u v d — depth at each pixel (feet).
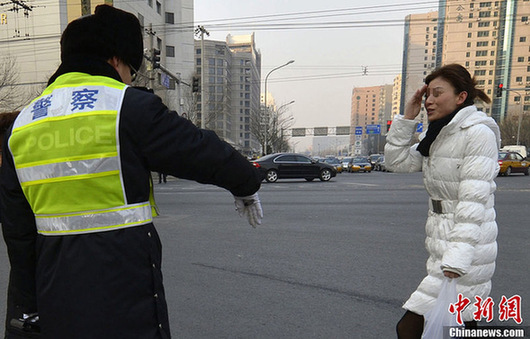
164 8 123.24
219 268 13.60
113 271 3.38
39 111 3.60
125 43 4.10
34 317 3.90
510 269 13.20
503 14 258.57
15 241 3.84
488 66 266.16
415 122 7.21
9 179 3.77
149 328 3.54
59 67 4.00
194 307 10.33
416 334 6.48
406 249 15.92
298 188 43.60
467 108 6.04
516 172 63.46
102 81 3.67
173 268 13.64
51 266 3.48
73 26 3.92
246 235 18.72
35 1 94.84
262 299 10.81
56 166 3.39
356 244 16.76
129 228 3.48
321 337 8.64
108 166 3.39
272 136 143.02
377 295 11.00
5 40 96.94
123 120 3.43
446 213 6.29
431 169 6.44
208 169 3.75
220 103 182.09
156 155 3.56
